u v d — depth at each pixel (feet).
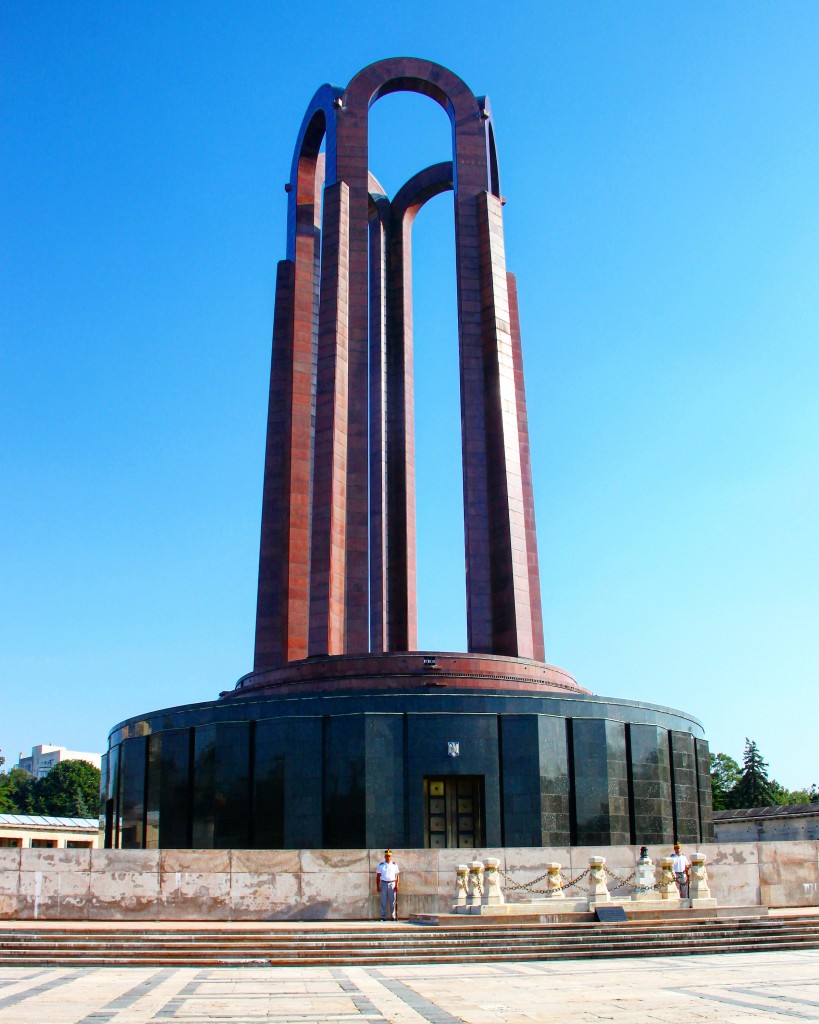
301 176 155.02
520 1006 48.39
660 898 82.99
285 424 145.69
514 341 154.40
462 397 135.64
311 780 105.81
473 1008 47.80
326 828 104.12
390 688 111.75
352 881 82.17
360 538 127.75
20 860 79.25
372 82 144.87
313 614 122.72
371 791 104.01
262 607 138.51
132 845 118.73
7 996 50.96
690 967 64.85
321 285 135.64
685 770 122.62
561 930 73.97
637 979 58.65
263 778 107.55
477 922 74.95
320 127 153.99
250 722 110.52
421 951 69.00
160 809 115.24
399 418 153.69
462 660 117.60
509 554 127.44
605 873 84.89
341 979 58.95
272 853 81.71
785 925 78.84
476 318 138.10
